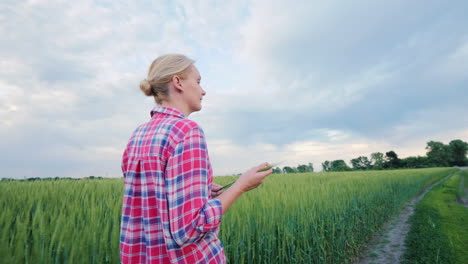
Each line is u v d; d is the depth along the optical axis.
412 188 15.60
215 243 0.89
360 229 6.04
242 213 3.60
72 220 2.21
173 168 0.76
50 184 5.98
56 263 1.71
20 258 1.51
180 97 0.96
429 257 4.59
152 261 0.78
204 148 0.83
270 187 6.35
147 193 0.81
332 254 4.41
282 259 3.51
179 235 0.72
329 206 5.16
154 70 0.95
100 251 1.94
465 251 4.92
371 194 8.18
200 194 0.75
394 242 6.12
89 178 9.05
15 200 3.88
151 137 0.84
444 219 7.97
